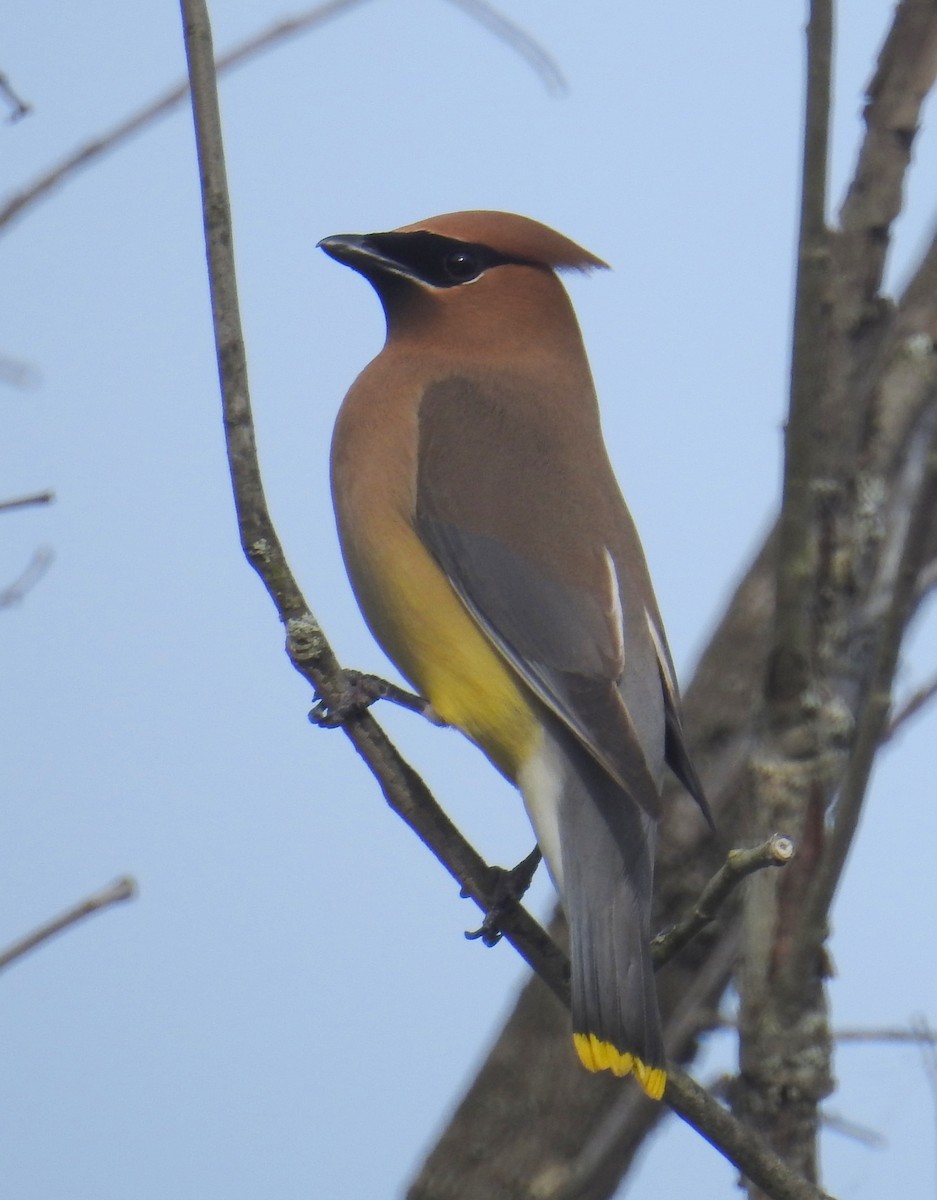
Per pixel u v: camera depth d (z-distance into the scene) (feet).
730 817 34.19
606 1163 31.73
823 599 26.76
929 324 30.60
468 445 32.78
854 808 23.79
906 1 31.14
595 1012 26.48
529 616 30.60
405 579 31.81
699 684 35.50
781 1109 24.97
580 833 28.76
